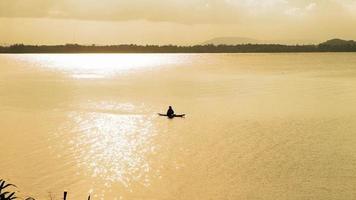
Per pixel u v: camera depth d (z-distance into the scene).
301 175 45.28
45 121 75.94
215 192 40.84
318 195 39.84
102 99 109.00
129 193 40.66
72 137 62.75
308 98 110.50
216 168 47.94
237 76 196.25
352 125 72.50
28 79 183.00
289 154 53.50
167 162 50.25
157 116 82.31
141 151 55.19
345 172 46.16
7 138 61.81
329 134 65.06
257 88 138.50
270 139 61.75
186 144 59.06
